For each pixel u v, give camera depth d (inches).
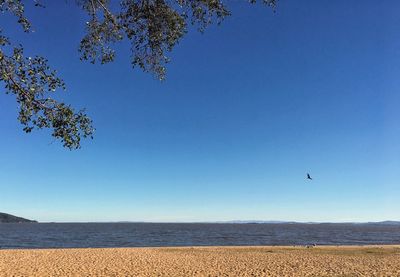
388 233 4325.8
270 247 1636.3
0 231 3917.3
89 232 3932.1
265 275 800.3
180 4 341.7
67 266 916.6
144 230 4820.4
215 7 339.9
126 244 2170.3
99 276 776.3
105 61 353.7
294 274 812.6
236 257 1167.0
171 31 346.6
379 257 1180.5
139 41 351.6
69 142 295.9
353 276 784.3
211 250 1441.9
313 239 2807.6
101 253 1251.8
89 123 303.4
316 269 889.5
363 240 2731.3
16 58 275.0
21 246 1950.1
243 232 4271.7
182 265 959.6
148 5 340.2
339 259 1112.8
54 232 3826.3
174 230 4911.4
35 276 767.1
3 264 932.6
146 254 1242.0
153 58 355.9
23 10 292.7
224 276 787.4
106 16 337.7
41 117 289.1
